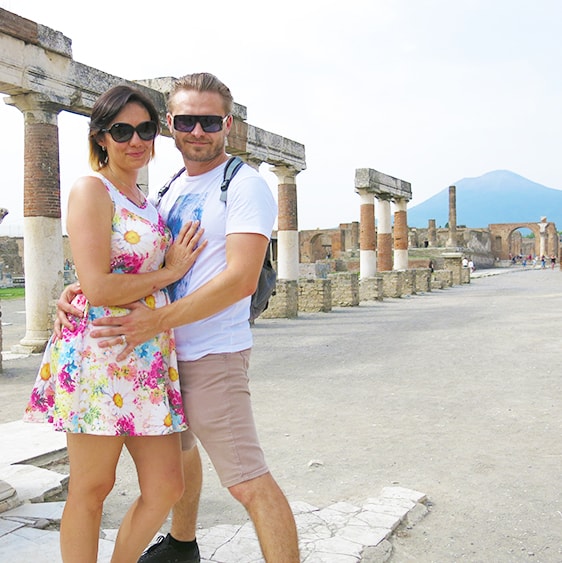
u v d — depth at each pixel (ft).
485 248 256.52
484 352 38.50
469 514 15.07
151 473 9.97
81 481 9.77
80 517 9.79
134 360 9.61
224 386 9.92
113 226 9.64
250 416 10.11
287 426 23.00
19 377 33.88
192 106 10.10
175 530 11.58
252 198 9.83
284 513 9.56
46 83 40.81
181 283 10.23
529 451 19.65
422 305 77.97
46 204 42.11
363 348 41.86
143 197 10.55
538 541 13.61
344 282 77.71
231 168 10.20
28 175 42.01
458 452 19.69
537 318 56.85
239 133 59.62
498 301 79.51
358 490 16.75
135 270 9.84
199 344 10.00
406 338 46.26
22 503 14.96
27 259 42.52
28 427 21.49
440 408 25.09
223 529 13.70
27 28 39.24
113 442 9.72
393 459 19.19
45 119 41.65
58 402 9.49
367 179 90.02
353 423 23.26
